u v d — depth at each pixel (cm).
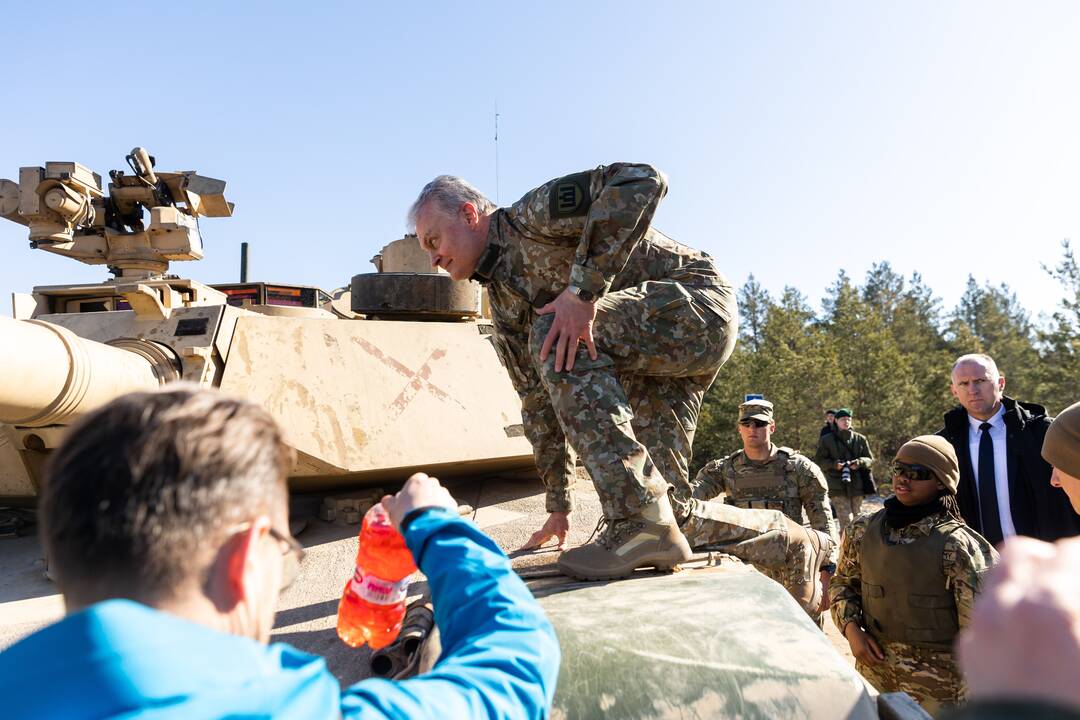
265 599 106
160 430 98
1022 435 451
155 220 712
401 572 189
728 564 342
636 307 327
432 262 345
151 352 470
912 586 374
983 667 80
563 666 227
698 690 221
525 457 566
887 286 5503
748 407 624
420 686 108
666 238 359
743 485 628
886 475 2959
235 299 788
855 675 229
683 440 369
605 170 308
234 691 89
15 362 354
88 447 97
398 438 513
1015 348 4438
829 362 2977
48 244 697
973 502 466
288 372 503
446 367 566
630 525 307
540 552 393
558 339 308
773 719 217
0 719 83
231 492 99
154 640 88
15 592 400
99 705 83
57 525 96
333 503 509
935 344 4925
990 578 87
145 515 94
